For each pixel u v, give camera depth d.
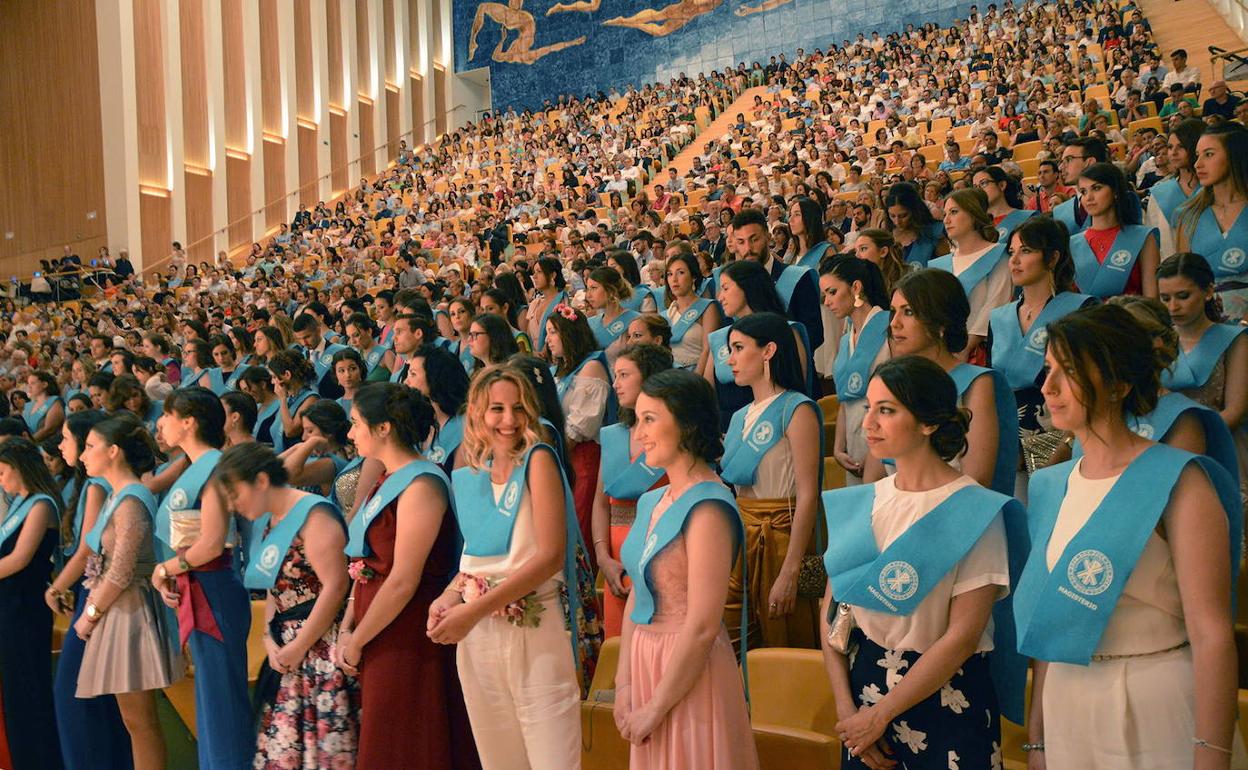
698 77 34.12
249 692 4.86
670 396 2.91
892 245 5.00
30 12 27.41
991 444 3.32
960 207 4.80
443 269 17.94
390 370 8.00
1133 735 2.21
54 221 27.22
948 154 15.69
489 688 3.35
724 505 2.79
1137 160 10.05
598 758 3.55
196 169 28.62
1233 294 4.63
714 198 17.03
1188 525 2.18
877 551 2.61
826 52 34.25
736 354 3.97
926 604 2.53
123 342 15.91
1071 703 2.30
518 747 3.36
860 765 2.61
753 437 3.90
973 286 4.70
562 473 3.39
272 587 3.92
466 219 25.17
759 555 3.84
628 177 24.20
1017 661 2.70
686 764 2.73
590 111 34.16
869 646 2.63
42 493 5.30
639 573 2.89
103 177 26.67
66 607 4.99
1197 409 2.73
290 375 7.32
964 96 20.62
